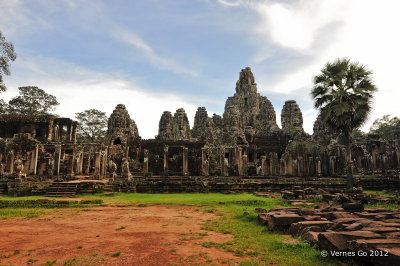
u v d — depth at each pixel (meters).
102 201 18.95
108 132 47.94
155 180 30.25
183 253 7.52
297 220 9.87
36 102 56.03
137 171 43.47
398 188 30.22
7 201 17.75
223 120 65.88
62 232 10.26
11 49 28.55
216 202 18.66
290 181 29.67
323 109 26.84
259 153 51.91
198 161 45.62
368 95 25.48
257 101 74.88
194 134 60.66
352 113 25.08
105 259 6.97
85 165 40.03
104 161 36.50
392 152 40.47
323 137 49.84
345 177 34.47
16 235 9.80
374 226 8.20
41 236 9.62
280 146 52.41
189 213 14.86
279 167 41.84
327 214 10.76
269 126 63.56
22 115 42.25
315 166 41.84
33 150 32.69
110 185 26.11
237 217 13.18
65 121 43.75
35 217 13.79
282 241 8.32
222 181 29.02
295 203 17.52
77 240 9.00
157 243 8.56
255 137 53.75
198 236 9.47
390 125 61.66
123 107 49.81
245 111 73.44
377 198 18.77
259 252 7.48
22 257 7.30
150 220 12.73
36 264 6.77
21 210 16.16
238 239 8.89
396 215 10.29
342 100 26.11
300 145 43.38
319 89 26.92
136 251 7.70
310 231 8.36
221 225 11.24
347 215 10.48
